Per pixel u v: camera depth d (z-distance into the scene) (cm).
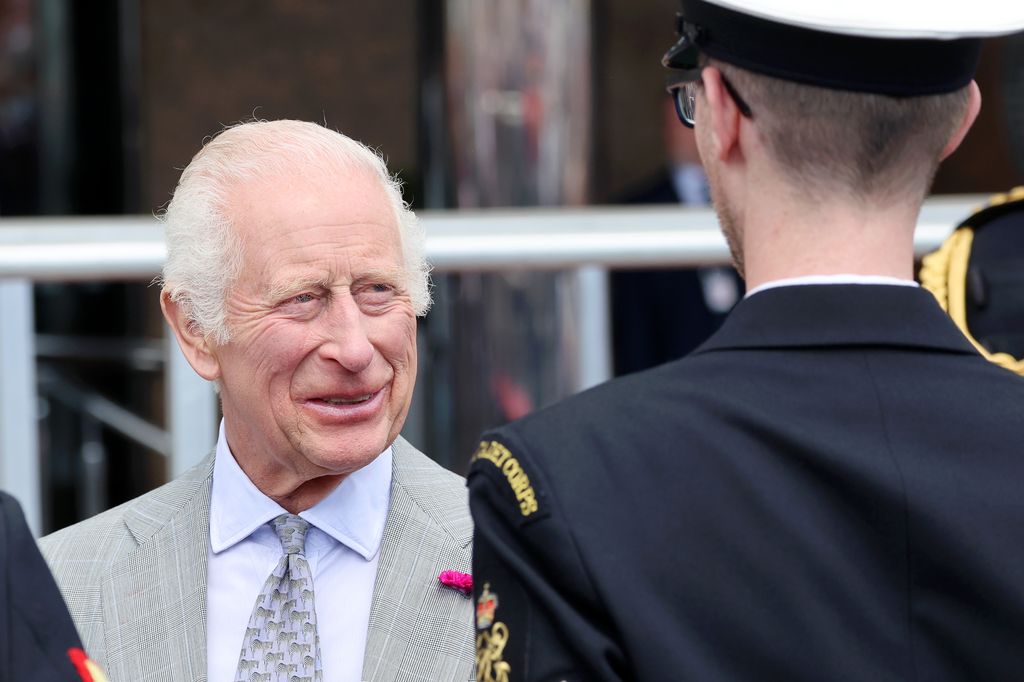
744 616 455
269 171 667
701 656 453
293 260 654
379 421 673
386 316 672
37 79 2119
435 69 1559
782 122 484
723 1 484
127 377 1844
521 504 475
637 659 452
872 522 461
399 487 711
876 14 471
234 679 671
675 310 1591
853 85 474
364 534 691
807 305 489
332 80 2284
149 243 1017
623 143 2500
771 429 472
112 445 1825
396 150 2303
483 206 1473
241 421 683
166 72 2203
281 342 657
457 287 1357
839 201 488
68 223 1012
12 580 512
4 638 502
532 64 1468
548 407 507
